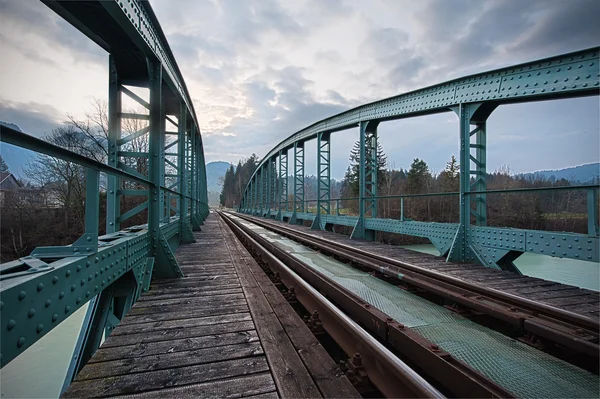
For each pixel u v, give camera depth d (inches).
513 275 190.1
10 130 46.9
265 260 249.8
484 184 254.4
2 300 50.3
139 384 66.1
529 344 100.9
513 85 217.9
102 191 581.3
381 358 73.4
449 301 139.9
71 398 60.6
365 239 394.9
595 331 92.7
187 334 93.4
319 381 66.0
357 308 122.4
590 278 341.1
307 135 642.2
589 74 181.6
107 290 135.4
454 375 72.3
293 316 107.0
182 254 244.1
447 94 272.1
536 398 73.7
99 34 156.4
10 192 451.2
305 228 562.3
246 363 75.9
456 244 240.8
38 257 82.4
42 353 232.1
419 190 1465.3
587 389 77.3
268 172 1050.7
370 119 395.9
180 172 321.1
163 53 194.7
